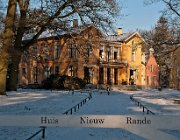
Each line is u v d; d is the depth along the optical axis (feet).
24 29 118.21
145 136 22.08
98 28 109.50
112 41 213.25
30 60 212.23
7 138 36.99
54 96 110.63
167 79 287.89
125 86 201.05
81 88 174.29
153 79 241.55
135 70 226.99
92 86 188.14
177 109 76.84
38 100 91.40
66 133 40.75
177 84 284.20
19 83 229.45
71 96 113.91
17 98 95.96
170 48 117.08
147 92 172.24
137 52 226.58
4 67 103.96
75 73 195.93
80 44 116.06
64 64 201.98
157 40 115.34
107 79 211.00
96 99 106.22
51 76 173.37
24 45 121.39
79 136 39.01
